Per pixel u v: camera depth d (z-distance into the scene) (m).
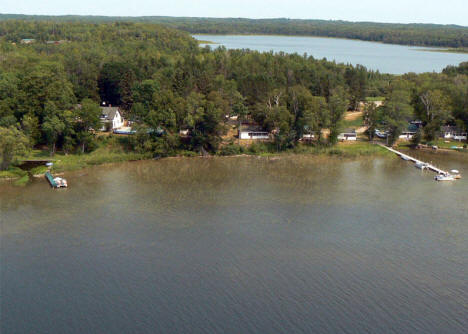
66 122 108.56
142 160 112.19
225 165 109.00
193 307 51.12
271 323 48.59
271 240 67.38
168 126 115.44
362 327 48.12
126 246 64.81
